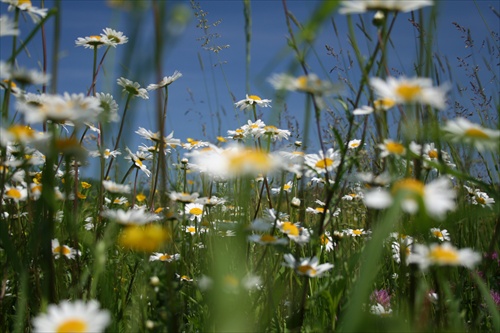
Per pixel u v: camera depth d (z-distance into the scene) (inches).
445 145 33.0
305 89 26.8
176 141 38.9
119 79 35.1
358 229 38.5
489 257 32.3
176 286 28.6
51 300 29.1
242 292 26.9
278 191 39.8
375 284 34.0
